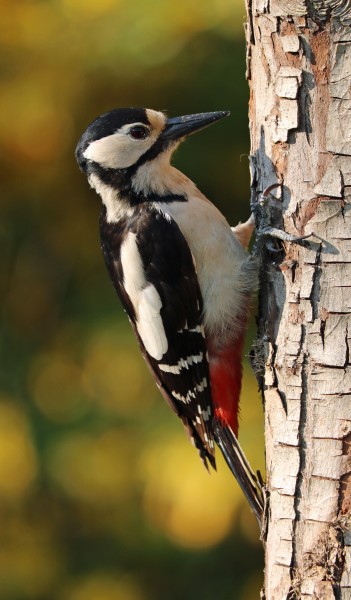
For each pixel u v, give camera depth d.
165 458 11.82
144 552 12.60
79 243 13.22
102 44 11.81
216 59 11.81
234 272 7.93
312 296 6.55
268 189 6.82
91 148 8.24
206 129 12.19
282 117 6.67
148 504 12.32
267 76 6.80
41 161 12.70
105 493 12.45
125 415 12.45
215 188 12.52
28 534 12.79
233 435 8.15
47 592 12.80
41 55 12.07
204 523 11.76
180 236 7.95
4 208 13.14
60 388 12.82
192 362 8.16
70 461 12.38
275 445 6.71
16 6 12.14
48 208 13.18
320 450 6.48
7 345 13.16
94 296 13.02
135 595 12.63
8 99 12.26
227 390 8.16
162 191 8.16
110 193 8.27
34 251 13.31
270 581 6.71
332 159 6.47
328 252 6.49
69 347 13.00
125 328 12.61
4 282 13.41
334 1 6.36
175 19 11.55
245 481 8.01
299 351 6.60
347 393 6.42
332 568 6.37
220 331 8.06
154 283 8.06
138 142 8.12
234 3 11.43
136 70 11.85
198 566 12.59
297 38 6.53
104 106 12.33
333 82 6.44
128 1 11.70
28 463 12.41
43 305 13.23
